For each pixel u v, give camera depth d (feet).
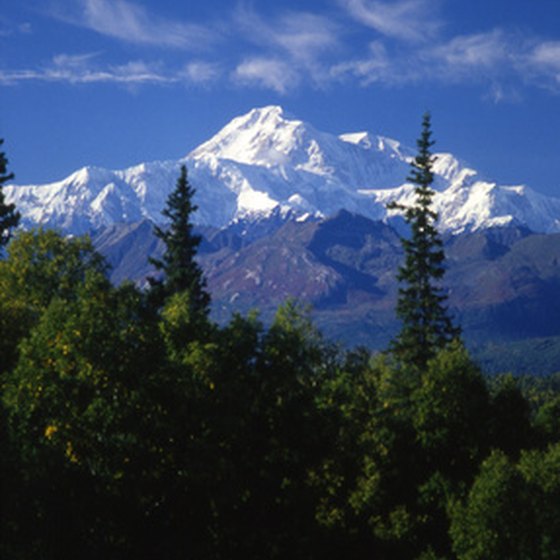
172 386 148.87
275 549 171.83
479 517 174.40
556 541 171.12
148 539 143.54
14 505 122.83
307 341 197.88
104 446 137.49
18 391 140.87
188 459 146.20
